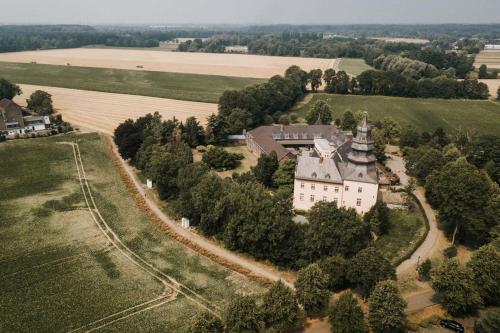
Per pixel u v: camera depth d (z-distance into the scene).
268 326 75.88
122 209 125.88
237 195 108.19
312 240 95.88
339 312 73.75
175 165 133.00
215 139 183.25
